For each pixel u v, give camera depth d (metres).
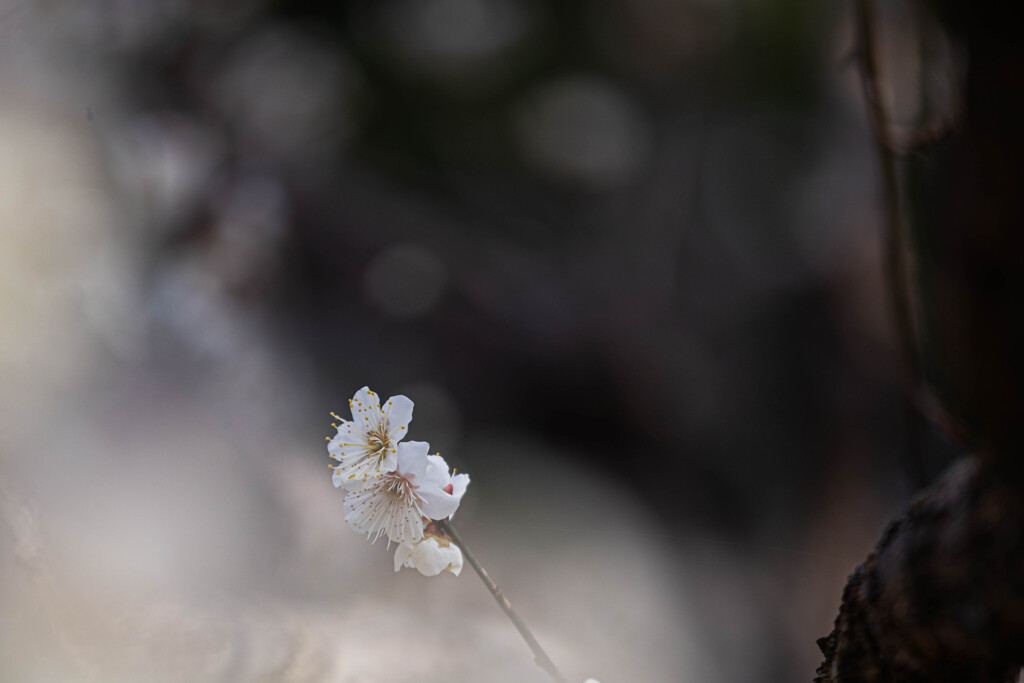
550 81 4.05
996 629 0.81
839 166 2.29
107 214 1.30
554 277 3.26
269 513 1.31
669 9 3.45
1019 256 0.79
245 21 3.27
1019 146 0.79
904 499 0.98
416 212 3.43
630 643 1.26
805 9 3.04
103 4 1.92
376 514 0.86
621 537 1.70
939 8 0.81
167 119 1.97
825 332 2.06
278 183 2.69
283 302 2.38
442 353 3.03
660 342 2.84
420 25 4.06
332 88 3.55
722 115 3.32
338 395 2.73
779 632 1.68
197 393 1.46
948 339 0.82
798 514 2.06
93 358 1.22
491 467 2.54
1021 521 0.80
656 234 3.26
